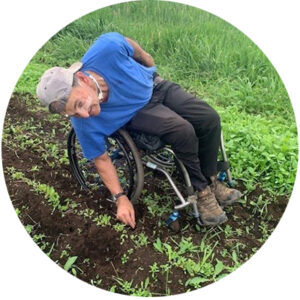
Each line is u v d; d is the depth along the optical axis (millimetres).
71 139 2045
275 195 2164
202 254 1939
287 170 2215
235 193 2047
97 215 2031
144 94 1819
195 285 1820
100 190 2141
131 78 1771
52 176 2203
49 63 2824
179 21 2762
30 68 2777
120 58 1751
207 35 2729
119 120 1791
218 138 1924
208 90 2582
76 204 2070
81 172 2145
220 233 2025
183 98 1896
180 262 1882
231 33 2709
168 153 2115
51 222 1998
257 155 2254
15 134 2443
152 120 1795
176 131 1771
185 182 1901
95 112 1669
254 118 2412
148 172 2174
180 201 2059
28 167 2250
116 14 2812
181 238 1979
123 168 2164
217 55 2676
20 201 2092
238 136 2309
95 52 1733
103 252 1909
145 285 1807
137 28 2764
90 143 1802
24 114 2566
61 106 1592
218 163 2053
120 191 1853
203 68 2682
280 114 2492
